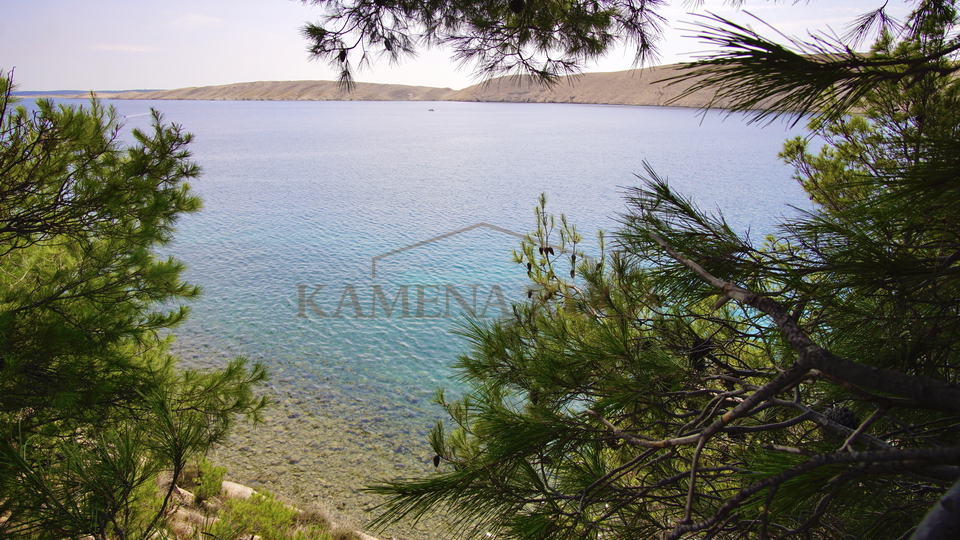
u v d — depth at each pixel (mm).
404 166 95125
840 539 1639
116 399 4844
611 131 181000
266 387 16844
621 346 1996
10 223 5207
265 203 58562
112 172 5641
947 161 1041
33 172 5121
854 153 3490
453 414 2336
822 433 1804
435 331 22359
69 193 5496
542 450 1854
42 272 5539
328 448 13281
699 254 1755
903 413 1626
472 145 135000
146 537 2055
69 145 5285
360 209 55906
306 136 162375
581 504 1713
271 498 8578
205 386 6137
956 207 1150
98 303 5559
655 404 1934
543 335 2348
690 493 1206
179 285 6320
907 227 1317
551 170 89125
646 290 2043
